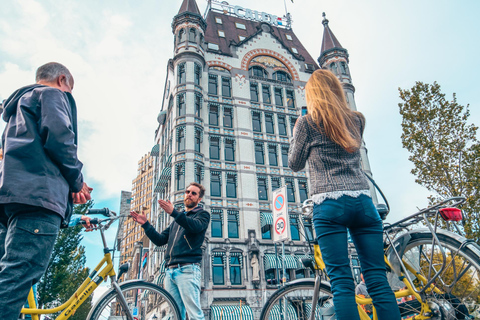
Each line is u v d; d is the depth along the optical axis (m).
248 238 23.31
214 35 32.50
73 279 32.00
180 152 24.25
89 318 2.83
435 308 2.47
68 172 2.11
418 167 15.69
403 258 2.79
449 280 2.43
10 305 1.77
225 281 21.73
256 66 31.12
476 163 14.75
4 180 1.90
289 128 29.12
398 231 2.83
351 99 32.28
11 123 2.12
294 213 25.45
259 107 28.95
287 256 23.31
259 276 22.17
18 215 1.91
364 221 2.10
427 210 2.54
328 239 2.06
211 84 28.53
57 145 2.02
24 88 2.23
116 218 3.42
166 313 3.15
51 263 26.80
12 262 1.83
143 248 38.16
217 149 26.16
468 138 15.65
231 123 27.64
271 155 27.72
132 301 3.05
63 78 2.49
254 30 35.44
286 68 32.41
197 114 26.03
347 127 2.21
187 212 3.85
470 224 13.30
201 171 24.48
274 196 12.17
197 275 3.50
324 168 2.16
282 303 2.68
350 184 2.09
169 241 3.73
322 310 2.51
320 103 2.25
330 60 34.31
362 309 2.61
